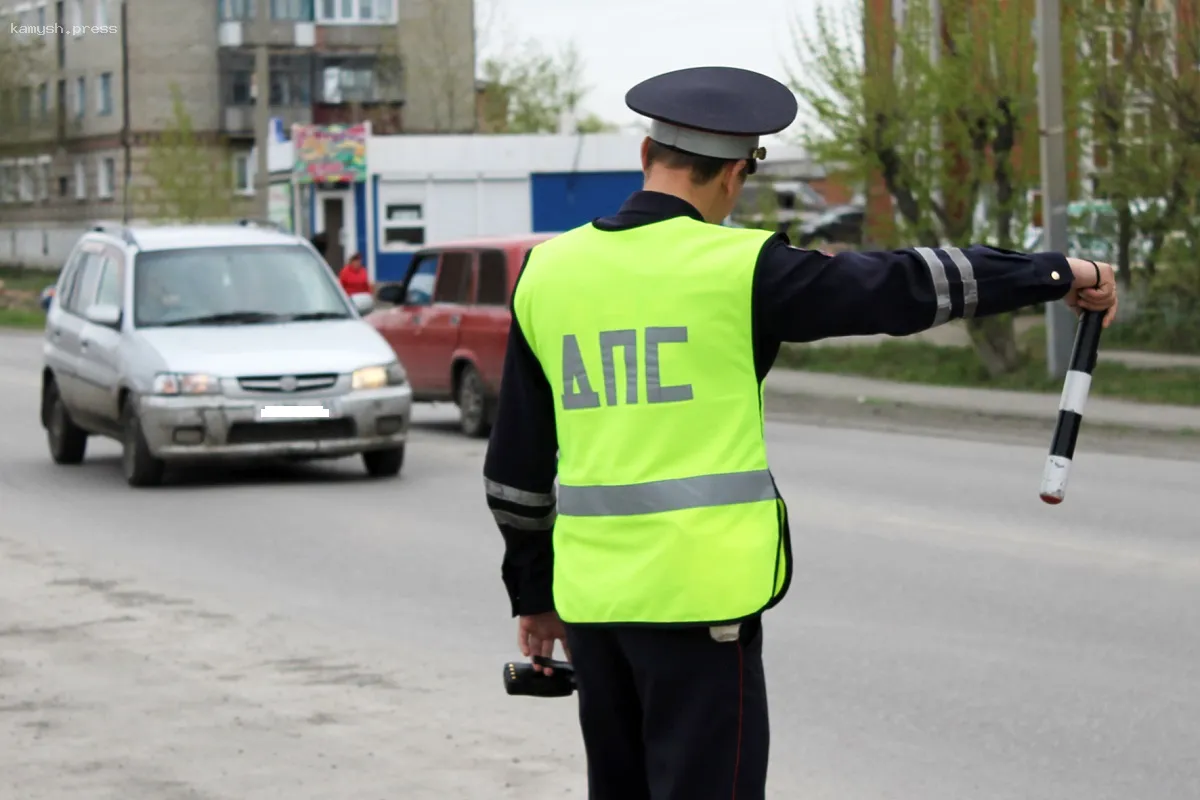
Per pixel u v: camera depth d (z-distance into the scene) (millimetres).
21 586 10711
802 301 3729
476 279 19594
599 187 55156
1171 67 24000
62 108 88125
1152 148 24688
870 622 9328
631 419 3799
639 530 3771
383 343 16062
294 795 6418
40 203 89562
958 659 8445
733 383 3783
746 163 3906
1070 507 13570
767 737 3855
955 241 25312
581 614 3865
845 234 50688
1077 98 24469
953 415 21484
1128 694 7746
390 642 9047
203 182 58438
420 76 84562
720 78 3893
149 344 15445
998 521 12859
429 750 7004
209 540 12453
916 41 24703
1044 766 6699
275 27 83188
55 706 7773
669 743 3814
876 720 7375
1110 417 20281
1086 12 24359
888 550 11609
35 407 23562
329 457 15586
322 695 7918
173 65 83750
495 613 9797
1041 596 9961
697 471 3756
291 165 56781
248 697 7906
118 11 83812
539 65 81750
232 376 15086
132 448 15352
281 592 10461
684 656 3766
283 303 16484
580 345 3875
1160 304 27016
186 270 16453
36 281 78438
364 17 84062
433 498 14602
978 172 24797
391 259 55312
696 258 3807
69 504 14391
